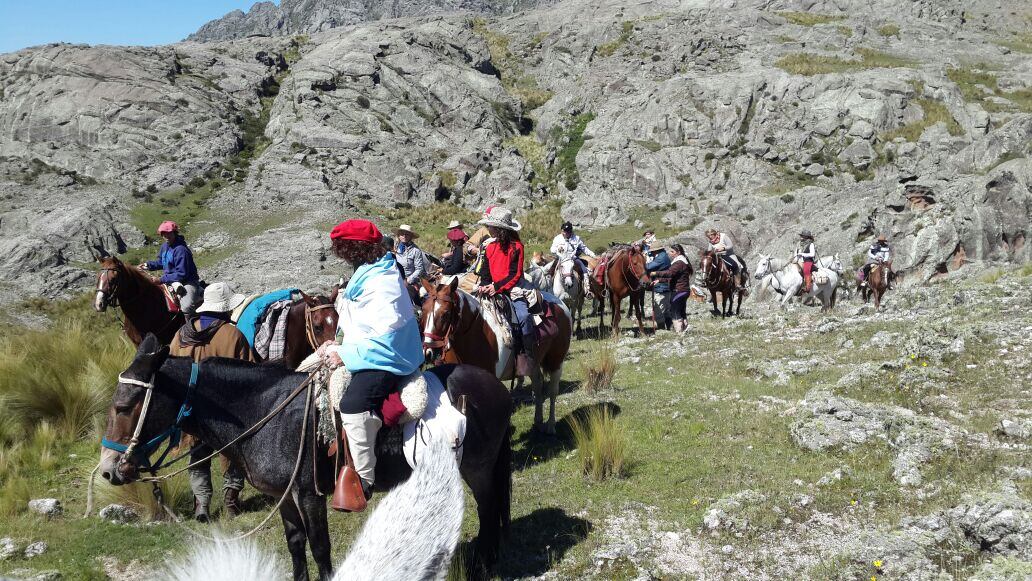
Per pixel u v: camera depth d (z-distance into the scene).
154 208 65.81
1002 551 5.12
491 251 8.03
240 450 4.78
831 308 20.31
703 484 7.14
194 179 71.44
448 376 5.17
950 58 77.06
